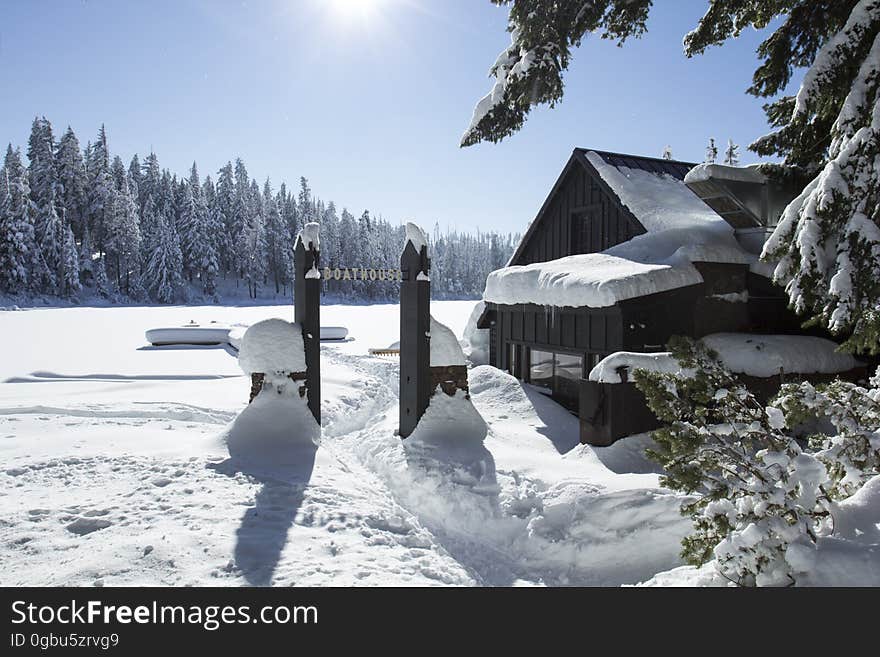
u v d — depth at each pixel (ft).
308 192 328.70
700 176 36.86
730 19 31.48
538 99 30.94
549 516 20.72
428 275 30.25
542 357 43.27
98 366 58.70
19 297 202.08
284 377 29.27
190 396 42.42
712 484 12.87
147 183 295.07
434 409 29.89
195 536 17.22
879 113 19.56
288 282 288.30
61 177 242.58
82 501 20.30
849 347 18.93
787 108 33.09
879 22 21.74
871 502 13.10
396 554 17.53
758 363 32.48
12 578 14.78
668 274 34.86
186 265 263.70
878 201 19.67
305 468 25.53
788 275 22.52
